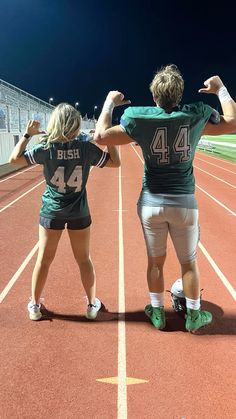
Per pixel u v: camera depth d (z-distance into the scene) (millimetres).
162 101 3217
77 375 3043
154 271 3666
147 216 3449
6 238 6742
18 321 3871
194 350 3402
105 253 5969
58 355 3301
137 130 3223
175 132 3188
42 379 2994
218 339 3590
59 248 6094
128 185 13727
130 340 3553
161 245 3570
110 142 3350
